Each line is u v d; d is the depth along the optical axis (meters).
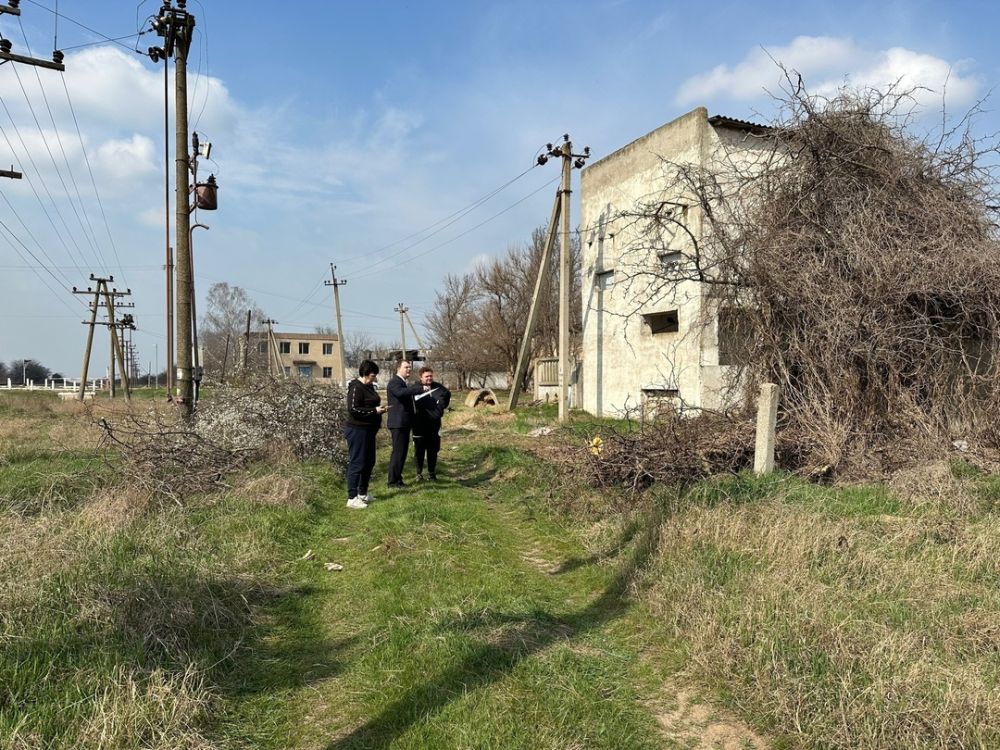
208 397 11.84
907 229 8.45
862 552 4.52
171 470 7.41
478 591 4.67
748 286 8.78
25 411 21.45
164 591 4.02
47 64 11.87
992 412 7.75
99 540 4.87
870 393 7.80
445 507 7.23
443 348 47.66
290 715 3.16
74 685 2.91
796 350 8.32
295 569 5.29
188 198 11.53
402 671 3.53
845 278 8.23
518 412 21.52
